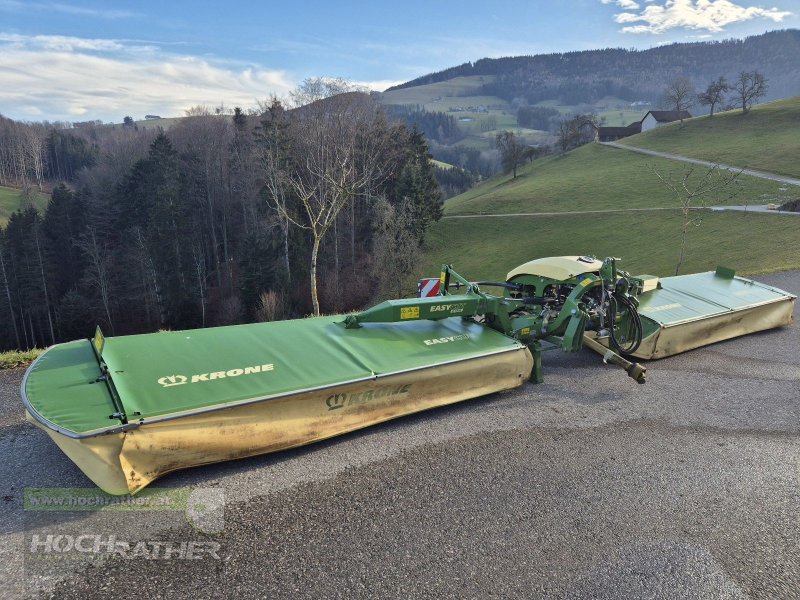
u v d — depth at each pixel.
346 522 3.51
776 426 5.29
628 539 3.54
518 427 4.97
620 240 46.38
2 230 42.34
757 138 74.06
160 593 2.85
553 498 3.93
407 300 5.60
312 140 35.59
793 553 3.50
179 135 56.53
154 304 40.78
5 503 3.43
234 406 3.86
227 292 44.12
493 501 3.84
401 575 3.10
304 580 3.01
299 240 38.94
